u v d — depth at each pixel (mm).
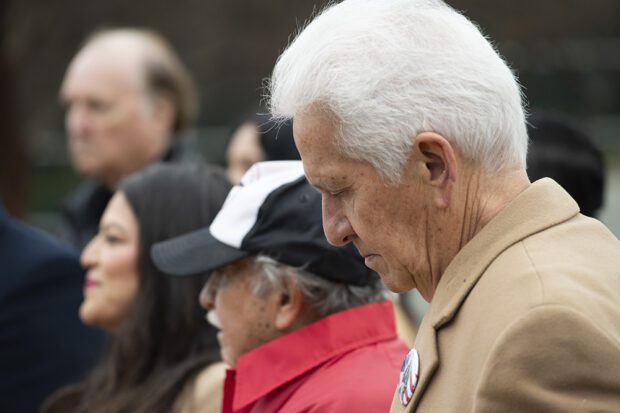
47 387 5660
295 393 3445
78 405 4496
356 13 2770
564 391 2426
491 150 2711
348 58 2715
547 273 2566
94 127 7379
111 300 4457
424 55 2689
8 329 5648
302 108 2775
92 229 7465
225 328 3631
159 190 4418
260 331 3559
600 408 2408
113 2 22891
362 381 3346
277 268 3516
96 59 7484
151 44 7703
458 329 2697
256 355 3516
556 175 4309
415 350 2809
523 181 2777
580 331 2430
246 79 19078
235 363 3658
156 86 7492
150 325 4297
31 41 21750
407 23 2729
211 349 4277
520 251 2664
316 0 23656
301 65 2773
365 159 2727
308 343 3490
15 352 5645
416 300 6336
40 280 5734
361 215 2779
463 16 2826
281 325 3521
